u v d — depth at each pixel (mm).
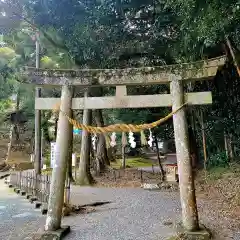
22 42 17109
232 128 12680
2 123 27234
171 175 15172
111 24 11430
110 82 6184
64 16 11352
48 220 6000
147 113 16922
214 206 8773
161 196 11227
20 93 22219
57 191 6016
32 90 21062
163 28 11445
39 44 15156
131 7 10680
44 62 17750
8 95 24234
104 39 12055
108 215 8156
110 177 17156
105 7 10648
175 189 12953
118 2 10461
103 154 18703
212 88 13305
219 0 6188
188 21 7980
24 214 8539
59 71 6309
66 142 6102
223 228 6457
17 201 10602
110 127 5758
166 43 12148
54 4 10945
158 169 21109
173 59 12914
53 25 11867
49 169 19875
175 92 5938
